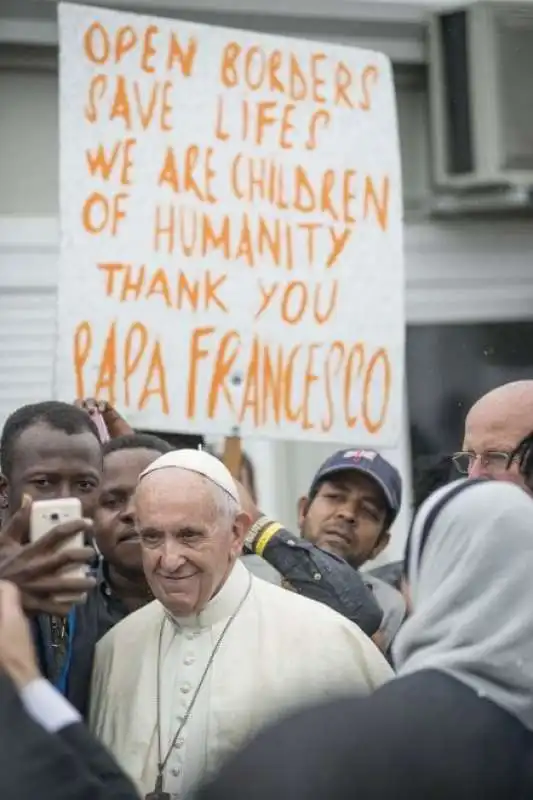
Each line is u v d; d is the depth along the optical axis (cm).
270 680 405
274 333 607
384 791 241
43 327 688
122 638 429
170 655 418
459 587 282
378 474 563
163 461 411
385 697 260
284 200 626
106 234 595
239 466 601
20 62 688
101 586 480
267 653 410
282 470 688
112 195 601
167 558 398
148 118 614
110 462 473
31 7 677
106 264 591
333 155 638
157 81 619
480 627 277
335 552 559
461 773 251
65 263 588
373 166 642
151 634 425
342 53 644
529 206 713
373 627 479
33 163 691
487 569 282
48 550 341
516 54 701
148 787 404
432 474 727
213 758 399
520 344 740
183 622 417
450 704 261
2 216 687
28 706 284
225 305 602
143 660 420
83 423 435
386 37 713
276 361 604
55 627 417
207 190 615
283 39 637
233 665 410
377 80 650
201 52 626
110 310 586
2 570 338
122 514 468
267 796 231
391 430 616
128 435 489
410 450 727
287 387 604
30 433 427
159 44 622
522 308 741
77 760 267
